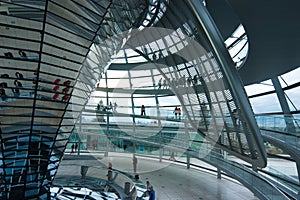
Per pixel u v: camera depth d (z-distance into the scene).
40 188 7.58
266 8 6.87
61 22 6.00
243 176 11.58
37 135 6.99
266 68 12.62
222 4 9.24
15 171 6.97
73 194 10.23
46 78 6.42
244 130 10.10
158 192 14.17
